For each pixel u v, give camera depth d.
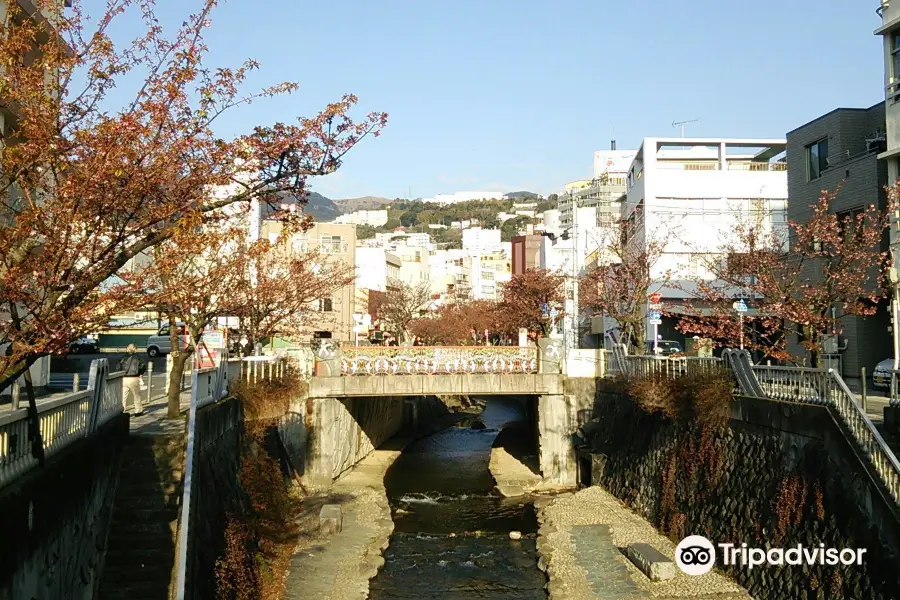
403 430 41.41
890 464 10.59
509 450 33.72
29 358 7.19
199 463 12.65
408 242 150.62
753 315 30.03
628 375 23.67
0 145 8.18
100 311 8.38
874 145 25.52
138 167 7.35
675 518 18.23
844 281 20.14
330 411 26.38
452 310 67.69
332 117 8.61
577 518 21.39
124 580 10.59
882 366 22.56
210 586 11.98
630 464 22.67
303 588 15.73
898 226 21.81
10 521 7.19
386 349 27.19
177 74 7.75
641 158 42.66
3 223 8.47
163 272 8.63
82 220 7.25
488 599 16.39
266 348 33.59
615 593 15.41
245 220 19.75
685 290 34.66
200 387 14.28
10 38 7.45
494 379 27.28
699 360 18.48
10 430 7.93
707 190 40.09
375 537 20.16
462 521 23.17
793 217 29.81
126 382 17.47
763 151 43.06
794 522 12.95
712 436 16.98
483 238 165.38
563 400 27.69
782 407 13.89
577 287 36.88
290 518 20.16
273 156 8.36
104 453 11.30
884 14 22.47
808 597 12.23
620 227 36.19
